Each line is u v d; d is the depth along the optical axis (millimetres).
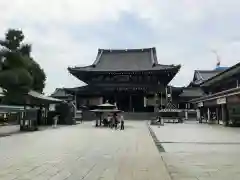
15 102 27266
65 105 42312
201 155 12352
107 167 9547
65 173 8555
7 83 23875
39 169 9141
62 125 39688
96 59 81125
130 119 61781
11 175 8250
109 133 25375
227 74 40938
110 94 70938
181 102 76375
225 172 8781
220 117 42250
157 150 13953
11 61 24328
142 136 22156
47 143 17047
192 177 8078
